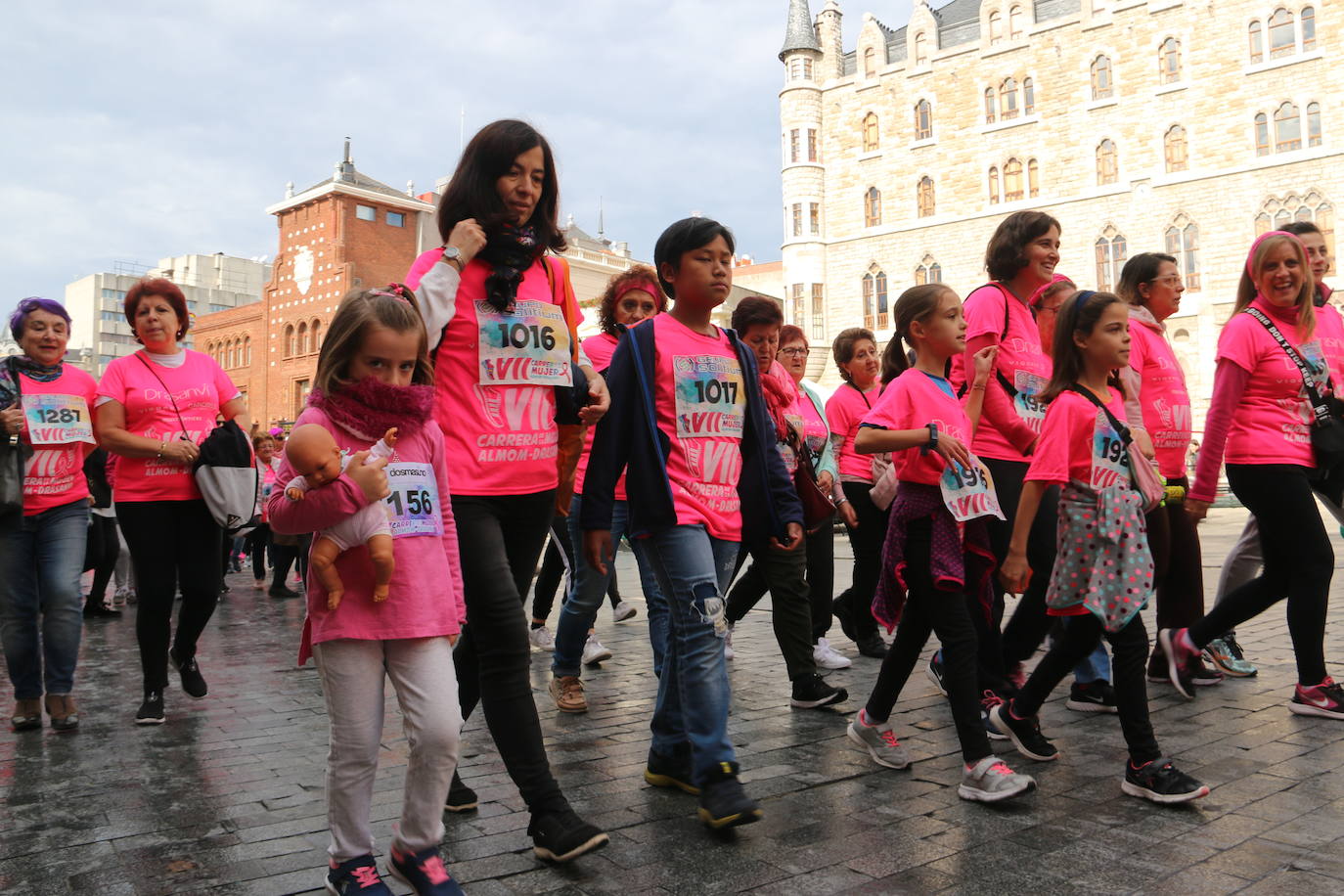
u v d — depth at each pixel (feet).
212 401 15.75
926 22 135.74
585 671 18.53
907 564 11.05
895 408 11.32
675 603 10.00
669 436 10.30
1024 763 11.69
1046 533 13.64
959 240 132.36
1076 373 11.51
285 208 158.20
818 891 8.05
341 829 7.89
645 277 17.33
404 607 7.88
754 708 14.94
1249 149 113.29
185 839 9.57
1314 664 13.44
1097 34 123.13
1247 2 113.80
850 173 142.00
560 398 10.18
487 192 9.57
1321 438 13.46
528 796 8.84
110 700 16.62
